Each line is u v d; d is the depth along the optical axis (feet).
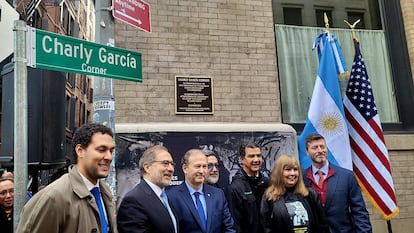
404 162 19.76
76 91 86.84
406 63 21.86
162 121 17.89
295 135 18.43
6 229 11.96
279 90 20.20
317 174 13.30
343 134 16.40
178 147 16.85
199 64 18.86
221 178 17.08
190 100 18.38
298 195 11.69
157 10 18.81
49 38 8.27
